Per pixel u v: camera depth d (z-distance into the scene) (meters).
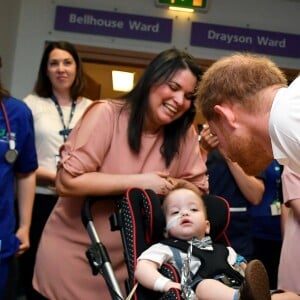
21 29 4.01
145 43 4.04
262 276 1.21
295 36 4.13
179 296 1.43
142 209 1.65
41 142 2.72
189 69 1.73
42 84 2.91
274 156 1.03
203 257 1.60
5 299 1.93
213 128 1.27
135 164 1.79
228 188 2.30
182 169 1.90
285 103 1.00
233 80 1.15
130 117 1.78
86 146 1.71
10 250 1.90
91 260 1.58
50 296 1.77
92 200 1.70
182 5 4.01
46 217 2.67
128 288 1.57
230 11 4.11
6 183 1.87
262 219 2.61
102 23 4.02
